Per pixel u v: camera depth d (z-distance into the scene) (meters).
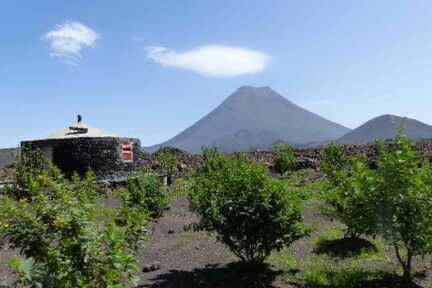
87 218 5.88
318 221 15.19
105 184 21.73
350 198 8.98
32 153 18.75
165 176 23.98
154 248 11.91
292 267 10.22
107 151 23.92
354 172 9.09
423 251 8.58
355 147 30.59
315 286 8.95
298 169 28.02
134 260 5.91
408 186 8.16
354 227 10.80
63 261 5.57
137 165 25.58
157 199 15.70
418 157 8.36
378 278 9.19
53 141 23.88
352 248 11.45
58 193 6.03
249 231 9.52
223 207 9.58
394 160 8.27
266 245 9.52
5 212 5.71
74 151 23.62
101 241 5.88
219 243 12.41
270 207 9.38
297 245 12.15
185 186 22.48
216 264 10.55
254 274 9.72
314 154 30.67
